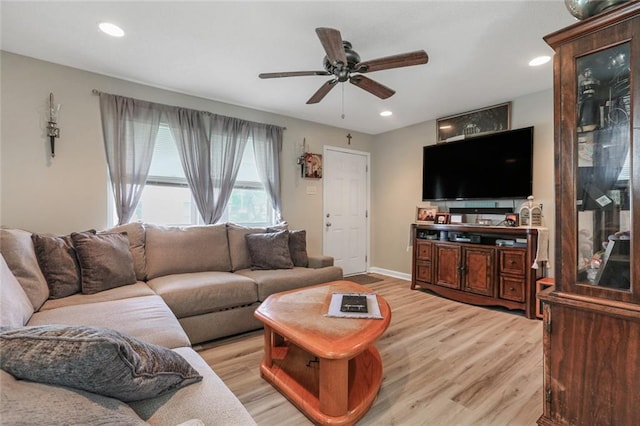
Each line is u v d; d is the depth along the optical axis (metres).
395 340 2.54
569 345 1.43
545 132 3.34
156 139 3.26
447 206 4.27
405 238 4.84
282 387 1.78
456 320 3.01
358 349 1.46
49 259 2.08
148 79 3.08
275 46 2.46
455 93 3.43
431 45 2.43
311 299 2.12
